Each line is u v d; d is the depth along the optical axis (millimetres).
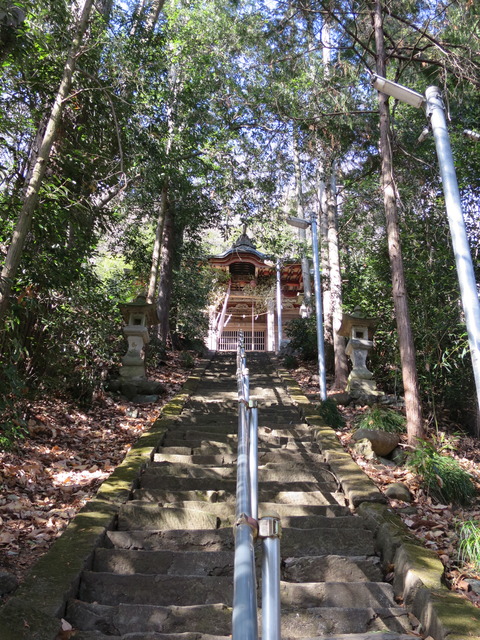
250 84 10297
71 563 3172
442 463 5465
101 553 3418
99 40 5449
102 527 3713
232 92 10609
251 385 10602
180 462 5438
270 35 9297
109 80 5996
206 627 2818
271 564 1479
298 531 3781
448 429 8164
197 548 3699
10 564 3357
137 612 2867
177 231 14289
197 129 11188
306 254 16516
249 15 10031
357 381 8969
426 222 9000
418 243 9094
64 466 5352
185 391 9180
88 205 5816
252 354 16031
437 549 3982
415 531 4324
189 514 4035
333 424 7371
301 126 9898
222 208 12992
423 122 10531
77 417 6996
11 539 3658
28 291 5043
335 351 10641
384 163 7473
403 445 6410
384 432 6320
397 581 3336
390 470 5734
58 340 6820
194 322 16344
